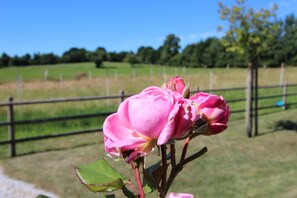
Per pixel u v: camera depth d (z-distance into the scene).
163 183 0.84
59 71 55.41
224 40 9.77
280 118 12.05
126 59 83.25
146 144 0.72
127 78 33.66
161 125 0.70
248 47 9.45
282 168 6.96
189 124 0.71
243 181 6.27
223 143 8.66
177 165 0.85
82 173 0.91
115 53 86.06
